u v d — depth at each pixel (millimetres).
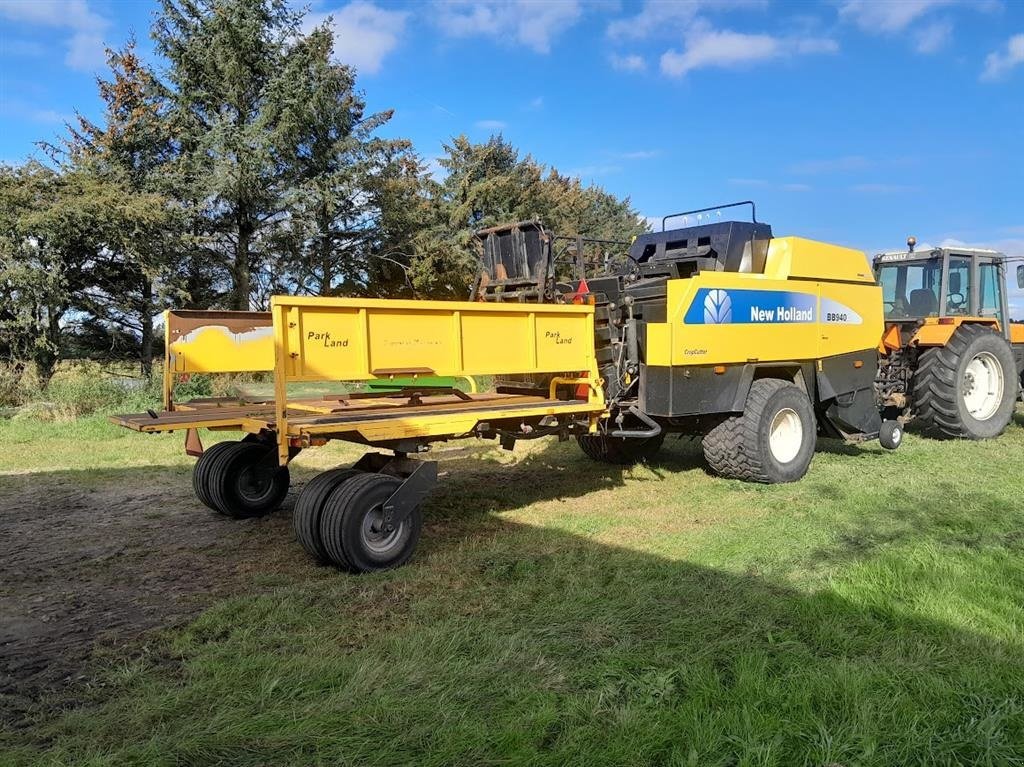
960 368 8875
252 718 2750
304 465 8242
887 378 9477
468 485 7090
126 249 16047
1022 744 2506
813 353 7367
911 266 9883
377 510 4582
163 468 8078
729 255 7039
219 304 21766
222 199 20406
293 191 21047
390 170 23578
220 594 4250
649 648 3303
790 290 7102
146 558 4977
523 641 3391
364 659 3244
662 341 6156
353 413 5285
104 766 2438
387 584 4301
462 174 26969
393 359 4801
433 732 2627
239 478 5949
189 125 21250
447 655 3268
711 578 4238
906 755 2447
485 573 4469
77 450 9203
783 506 5992
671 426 7156
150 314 17859
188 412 5953
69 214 14602
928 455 8062
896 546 4699
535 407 5598
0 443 9734
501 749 2523
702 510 5961
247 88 21719
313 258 23438
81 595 4270
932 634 3361
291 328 4391
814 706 2754
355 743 2566
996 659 3094
